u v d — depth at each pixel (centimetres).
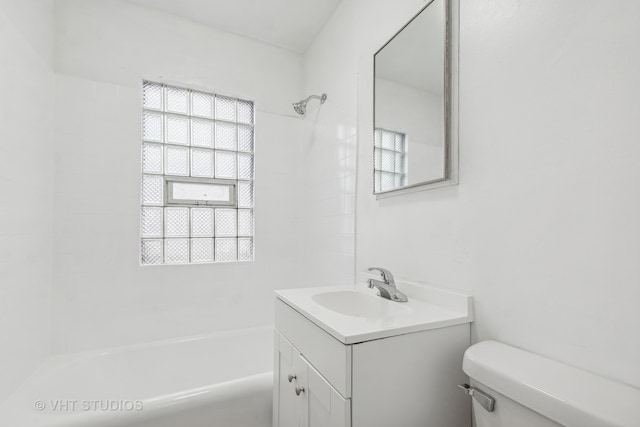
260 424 132
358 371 77
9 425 107
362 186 159
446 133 104
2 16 119
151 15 194
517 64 85
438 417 89
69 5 173
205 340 195
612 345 65
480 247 95
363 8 161
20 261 134
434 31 112
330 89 197
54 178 167
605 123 67
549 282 77
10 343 126
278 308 126
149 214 197
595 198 68
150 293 190
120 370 171
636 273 61
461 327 94
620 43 64
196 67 206
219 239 218
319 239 208
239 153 226
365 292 130
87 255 174
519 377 66
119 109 184
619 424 50
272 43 230
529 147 82
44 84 156
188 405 121
